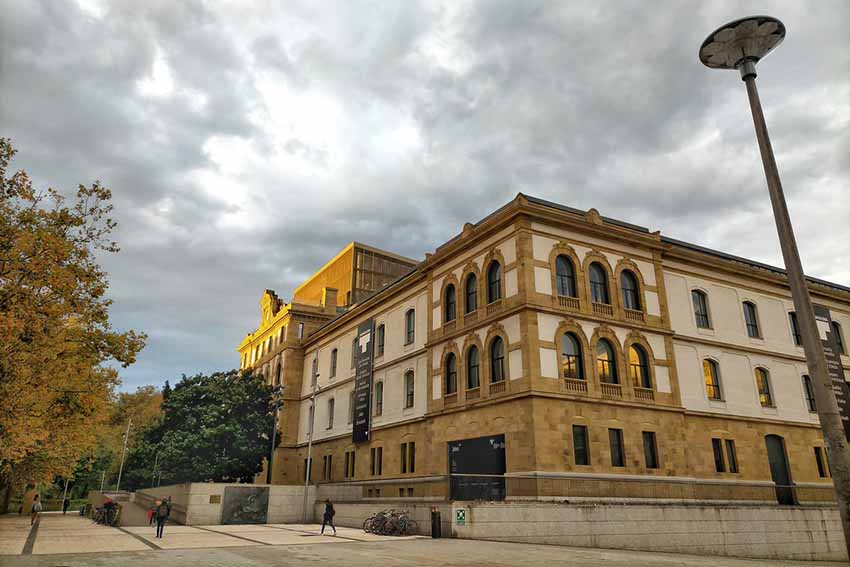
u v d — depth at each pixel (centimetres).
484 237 3678
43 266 2117
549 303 3291
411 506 2834
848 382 4488
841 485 1113
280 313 6750
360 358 5031
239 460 4934
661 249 3875
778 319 4412
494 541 2428
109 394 3753
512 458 3075
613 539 2641
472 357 3628
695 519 2847
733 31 1435
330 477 5269
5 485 5325
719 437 3709
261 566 1661
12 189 2203
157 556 1953
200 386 5334
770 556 2975
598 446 3128
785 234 1301
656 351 3594
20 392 2102
